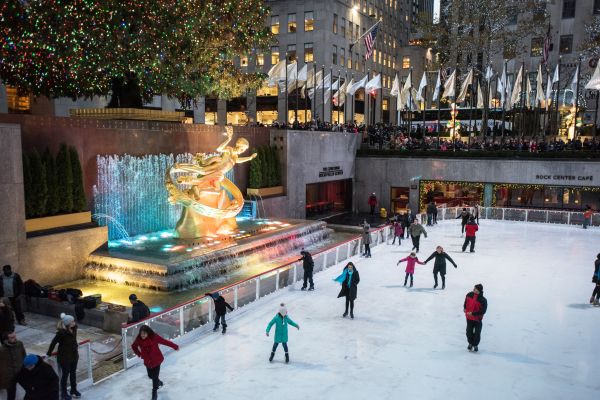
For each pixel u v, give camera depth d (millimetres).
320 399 9125
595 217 28656
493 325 12883
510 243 23922
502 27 43875
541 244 23625
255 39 28109
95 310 13883
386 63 70500
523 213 30375
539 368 10398
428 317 13477
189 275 17656
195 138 25312
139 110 23375
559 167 32094
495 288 16234
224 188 23062
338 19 55688
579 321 13172
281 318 10531
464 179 35156
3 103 26250
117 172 21141
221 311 12258
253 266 20531
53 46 17672
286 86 34375
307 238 25109
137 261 17672
